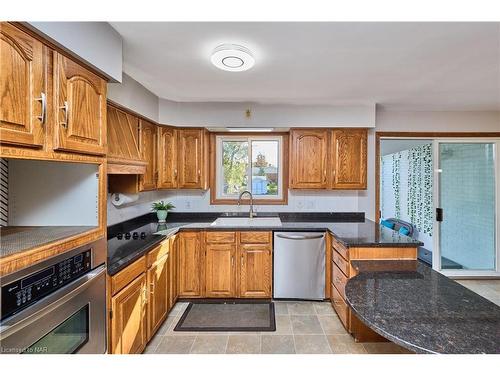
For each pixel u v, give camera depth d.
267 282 3.03
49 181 1.51
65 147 1.19
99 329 1.44
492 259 3.87
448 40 1.78
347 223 3.28
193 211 3.71
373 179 3.47
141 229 2.90
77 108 1.28
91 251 1.38
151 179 2.93
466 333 1.00
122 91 2.27
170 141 3.21
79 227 1.47
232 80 2.50
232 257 3.03
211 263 3.04
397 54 1.99
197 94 2.93
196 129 3.31
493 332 1.01
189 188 3.34
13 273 0.96
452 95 2.97
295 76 2.41
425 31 1.67
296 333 2.42
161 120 3.08
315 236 2.98
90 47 1.35
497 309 1.19
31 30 1.02
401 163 5.39
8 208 1.49
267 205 3.70
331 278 2.95
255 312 2.80
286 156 3.69
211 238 3.03
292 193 3.68
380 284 1.51
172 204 3.70
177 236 2.95
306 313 2.78
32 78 1.04
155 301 2.29
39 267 1.06
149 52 1.94
